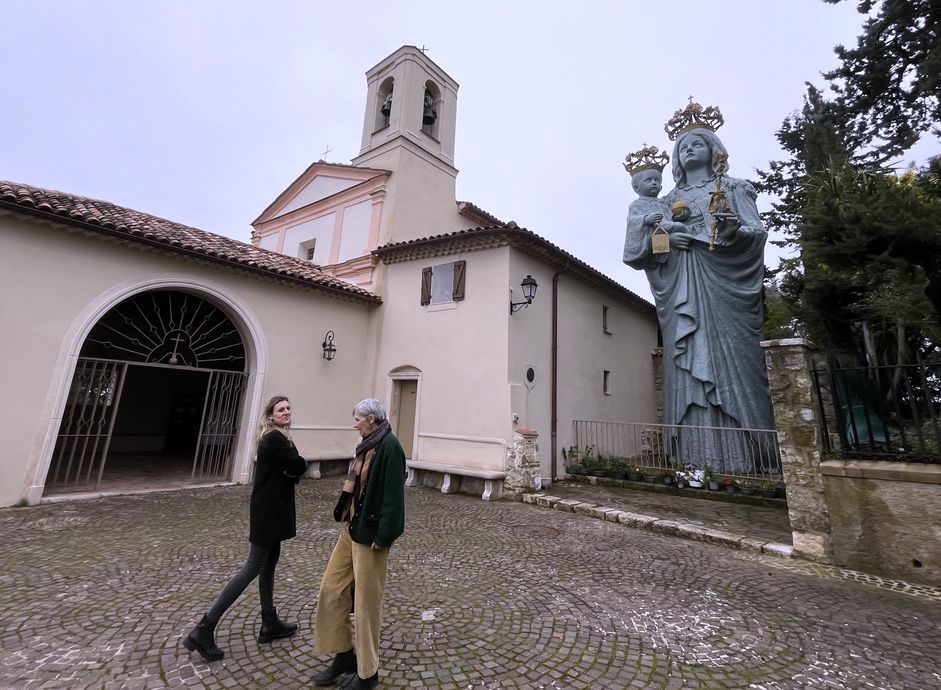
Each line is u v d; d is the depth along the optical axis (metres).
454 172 15.27
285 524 3.02
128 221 7.98
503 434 8.84
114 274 7.54
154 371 14.93
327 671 2.63
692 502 7.99
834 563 4.94
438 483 9.48
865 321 7.54
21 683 2.53
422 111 14.48
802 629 3.47
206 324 9.86
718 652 3.10
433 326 10.49
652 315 15.84
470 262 10.14
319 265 13.92
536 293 10.28
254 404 9.28
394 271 11.67
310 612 3.52
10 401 6.42
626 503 7.86
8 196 6.27
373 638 2.53
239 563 4.57
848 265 6.01
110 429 7.71
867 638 3.34
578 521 6.88
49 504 6.62
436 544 5.50
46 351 6.77
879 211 5.10
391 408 10.96
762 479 8.09
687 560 5.11
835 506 5.03
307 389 10.28
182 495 7.75
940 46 7.46
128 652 2.87
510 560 4.97
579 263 10.95
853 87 10.03
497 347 9.28
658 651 3.09
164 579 4.09
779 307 14.55
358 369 11.52
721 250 10.16
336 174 14.72
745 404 9.77
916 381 5.72
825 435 5.45
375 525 2.53
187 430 15.57
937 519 4.42
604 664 2.91
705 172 11.31
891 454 4.86
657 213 11.25
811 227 5.86
